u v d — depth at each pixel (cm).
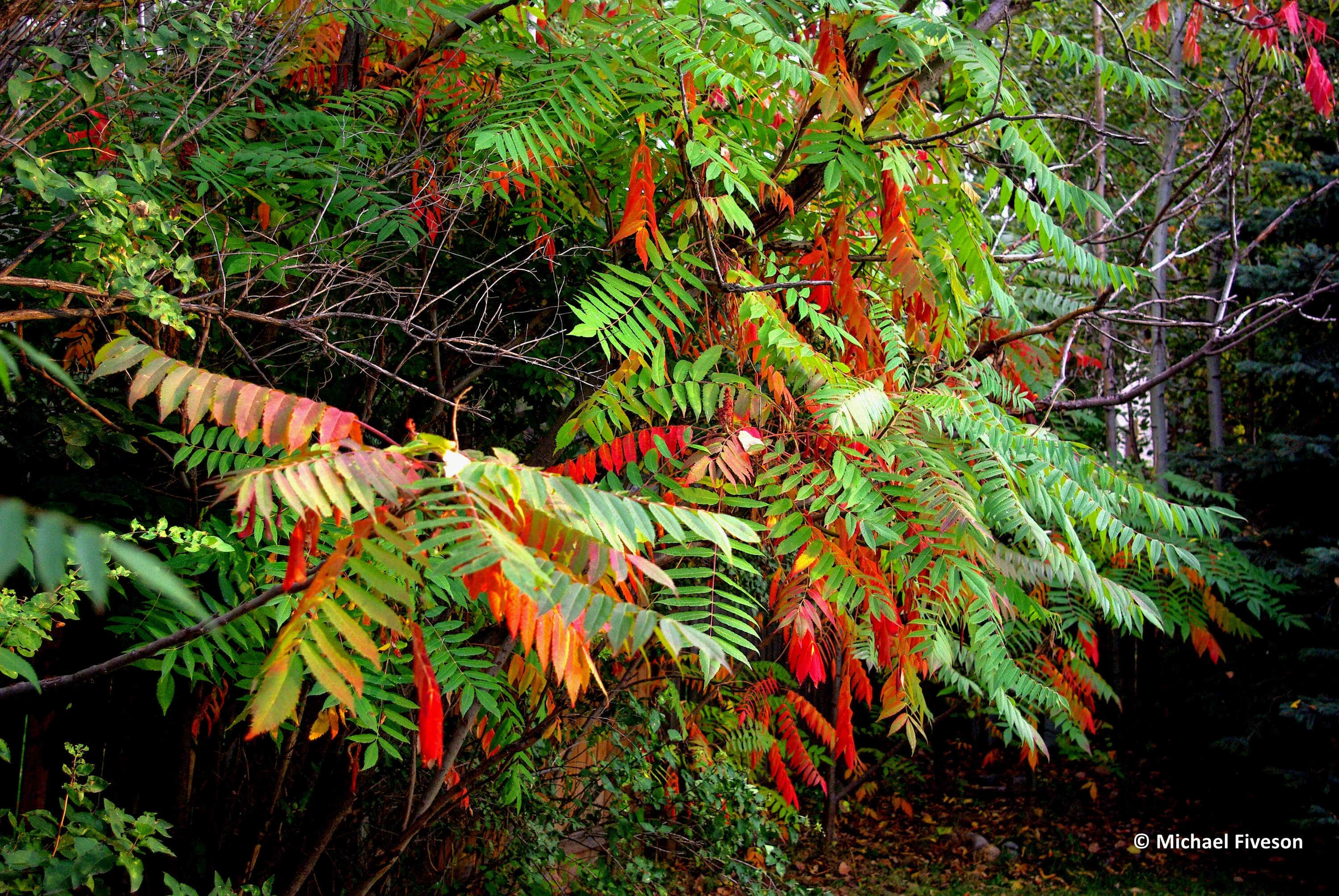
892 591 328
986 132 412
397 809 412
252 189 315
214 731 371
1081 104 851
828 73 325
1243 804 955
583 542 148
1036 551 464
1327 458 830
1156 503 350
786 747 555
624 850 499
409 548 135
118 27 264
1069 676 581
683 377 293
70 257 265
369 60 429
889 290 421
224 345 354
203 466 301
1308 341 930
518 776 379
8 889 218
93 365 292
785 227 420
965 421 319
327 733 378
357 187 323
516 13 384
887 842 920
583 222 420
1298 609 840
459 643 280
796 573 298
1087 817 984
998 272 370
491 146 294
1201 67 892
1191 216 516
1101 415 1033
